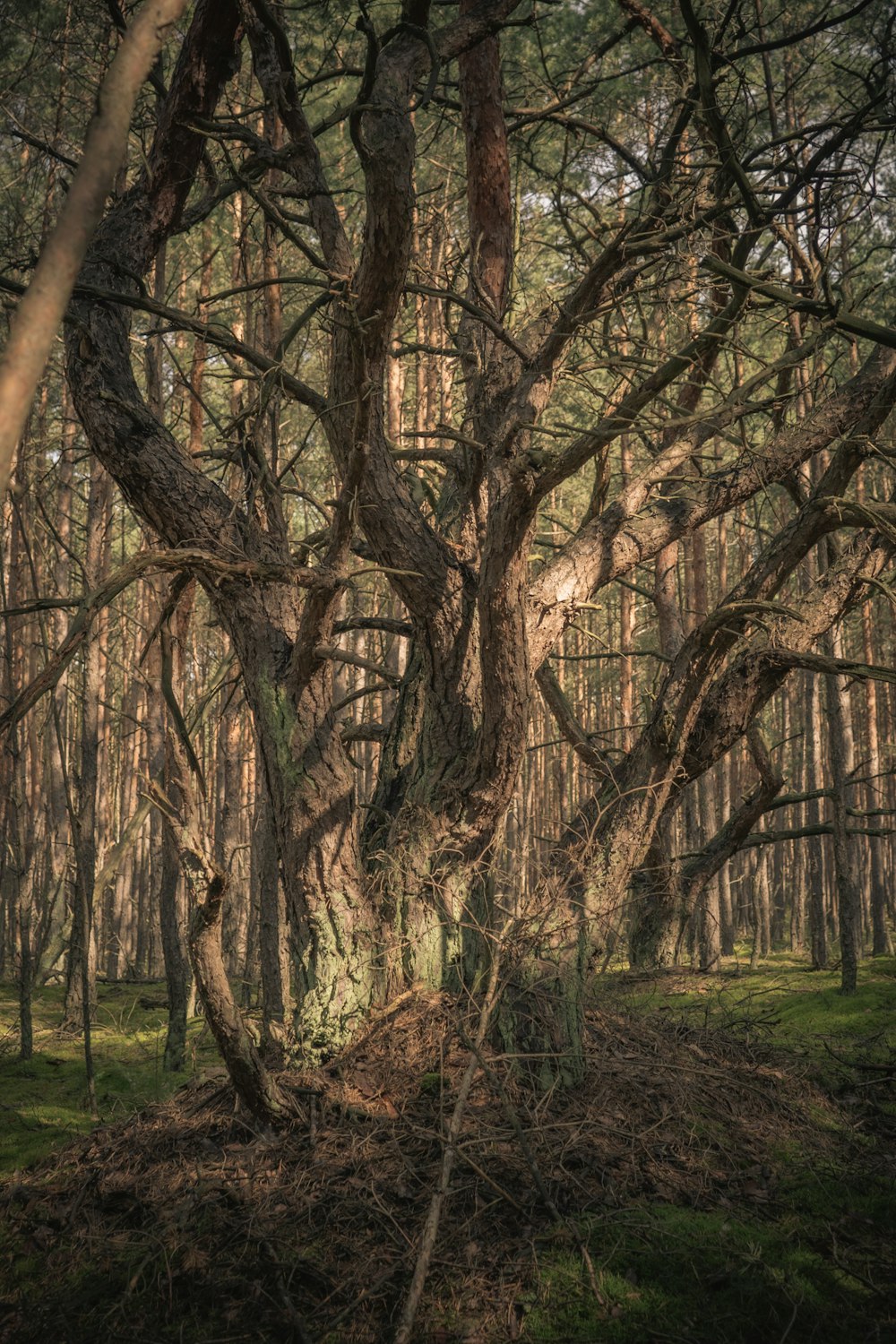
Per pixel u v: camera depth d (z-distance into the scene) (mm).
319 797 5672
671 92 7078
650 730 6258
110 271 5875
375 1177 4473
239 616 5887
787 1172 4883
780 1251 4113
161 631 5051
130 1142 4988
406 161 4516
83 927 6730
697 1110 5352
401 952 5664
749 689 6305
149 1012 11992
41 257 1168
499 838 5984
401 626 6586
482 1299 3768
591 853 6109
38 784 14469
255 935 11797
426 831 5832
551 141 9898
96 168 1205
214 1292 3842
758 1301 3742
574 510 18188
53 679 3770
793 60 10328
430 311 13836
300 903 5648
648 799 6168
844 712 13867
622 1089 5352
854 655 18688
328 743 5793
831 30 8867
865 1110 5859
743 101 7527
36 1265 4172
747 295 5258
